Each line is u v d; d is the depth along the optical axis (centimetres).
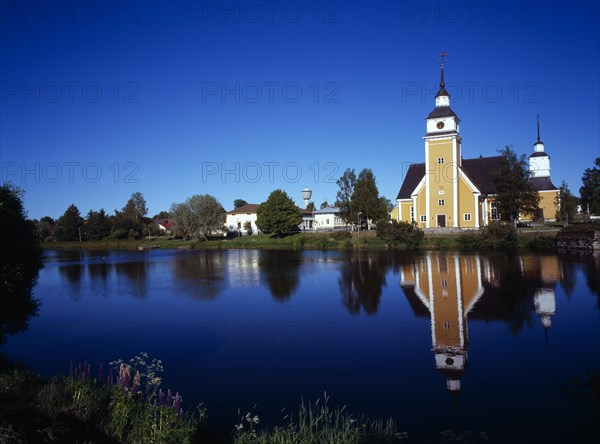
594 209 6462
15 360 1502
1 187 2714
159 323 2039
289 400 1117
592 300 2162
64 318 2200
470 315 1978
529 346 1504
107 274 4181
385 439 887
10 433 652
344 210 8969
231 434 904
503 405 1047
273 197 8706
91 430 791
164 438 776
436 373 1286
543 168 7450
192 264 4947
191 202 9219
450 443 867
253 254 6197
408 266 3878
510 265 3578
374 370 1327
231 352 1556
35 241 3269
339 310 2212
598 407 1013
